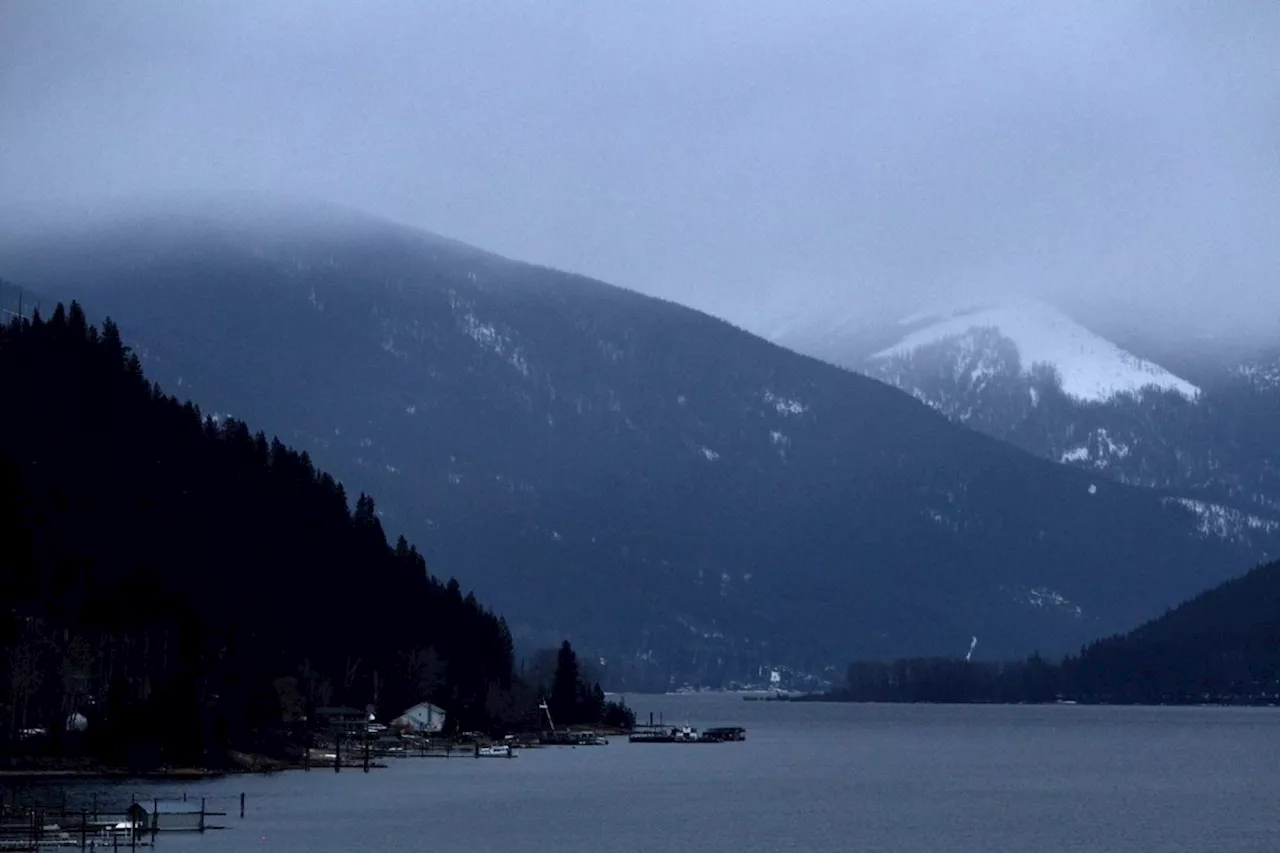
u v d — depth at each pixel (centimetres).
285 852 17325
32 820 17375
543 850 18400
